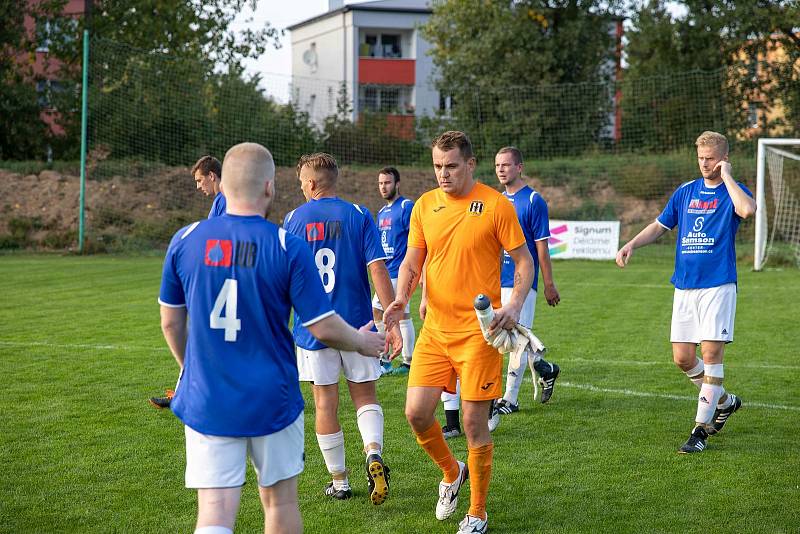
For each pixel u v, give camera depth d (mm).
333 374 4711
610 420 6344
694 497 4656
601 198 27281
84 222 23062
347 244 4887
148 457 5344
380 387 7551
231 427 3006
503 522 4336
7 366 8102
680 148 30047
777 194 20594
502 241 4211
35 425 6059
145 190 25172
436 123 32219
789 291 14516
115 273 16844
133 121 26203
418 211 4441
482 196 4270
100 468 5125
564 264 20516
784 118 30812
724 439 5805
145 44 30297
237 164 3137
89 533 4152
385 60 42281
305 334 4730
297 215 4992
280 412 3082
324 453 4699
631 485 4863
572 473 5090
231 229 3092
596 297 13789
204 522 2979
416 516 4434
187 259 3084
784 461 5301
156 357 8547
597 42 33938
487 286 4230
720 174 5629
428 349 4312
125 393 7035
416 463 5312
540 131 31828
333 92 41438
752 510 4453
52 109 29016
